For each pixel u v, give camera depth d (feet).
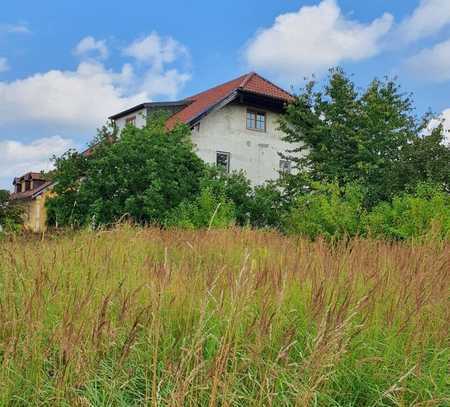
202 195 56.13
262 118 95.04
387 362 10.28
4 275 13.75
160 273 11.03
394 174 52.65
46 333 10.69
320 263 14.96
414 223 32.86
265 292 10.94
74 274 14.26
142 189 62.03
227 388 8.30
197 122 85.10
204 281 12.72
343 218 36.96
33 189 125.08
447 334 11.48
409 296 12.40
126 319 10.90
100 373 9.66
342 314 9.70
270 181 71.72
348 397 9.80
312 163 73.41
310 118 71.61
